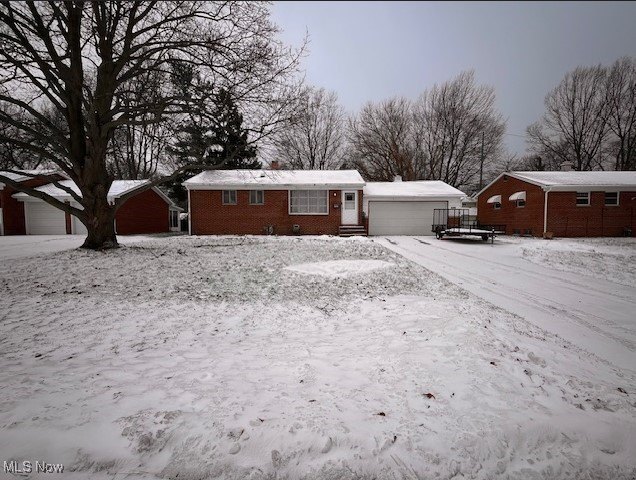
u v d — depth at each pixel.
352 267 8.40
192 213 19.86
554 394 2.67
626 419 2.37
